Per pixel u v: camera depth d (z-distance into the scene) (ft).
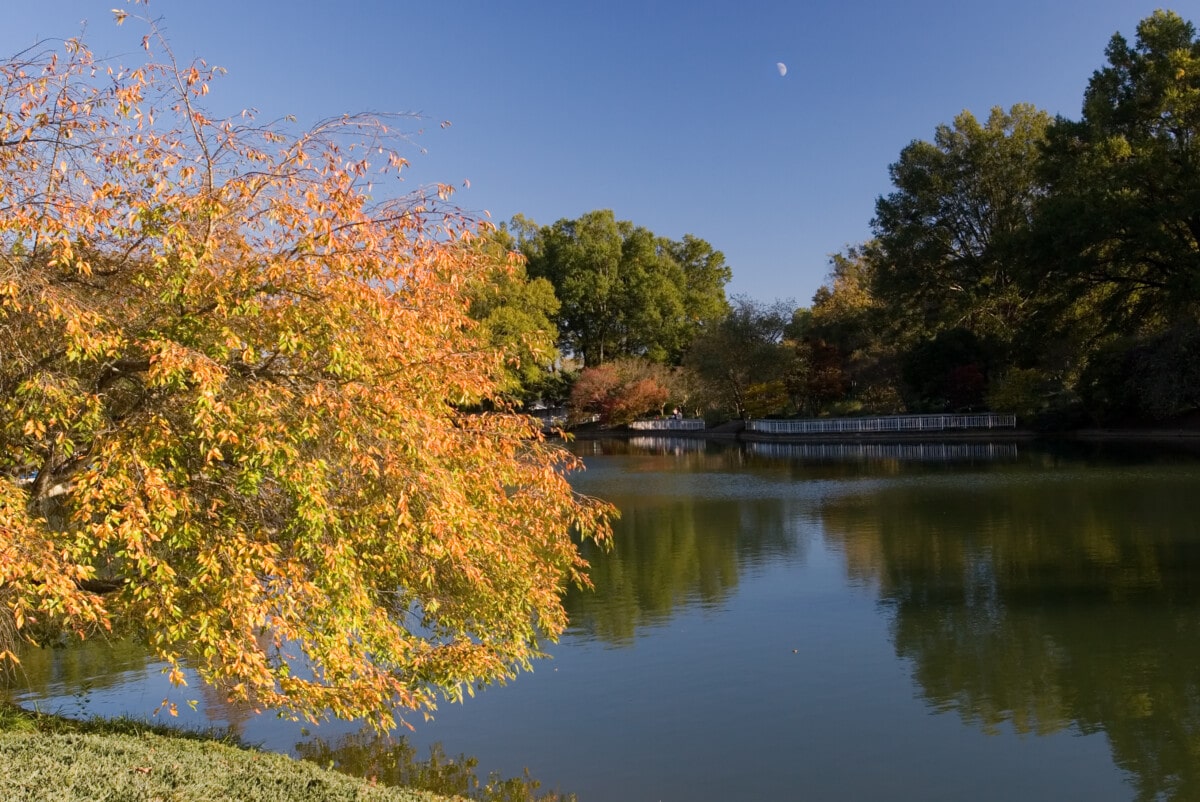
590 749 26.99
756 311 198.59
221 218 19.10
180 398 18.47
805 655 35.17
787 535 63.16
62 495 20.25
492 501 23.86
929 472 101.60
